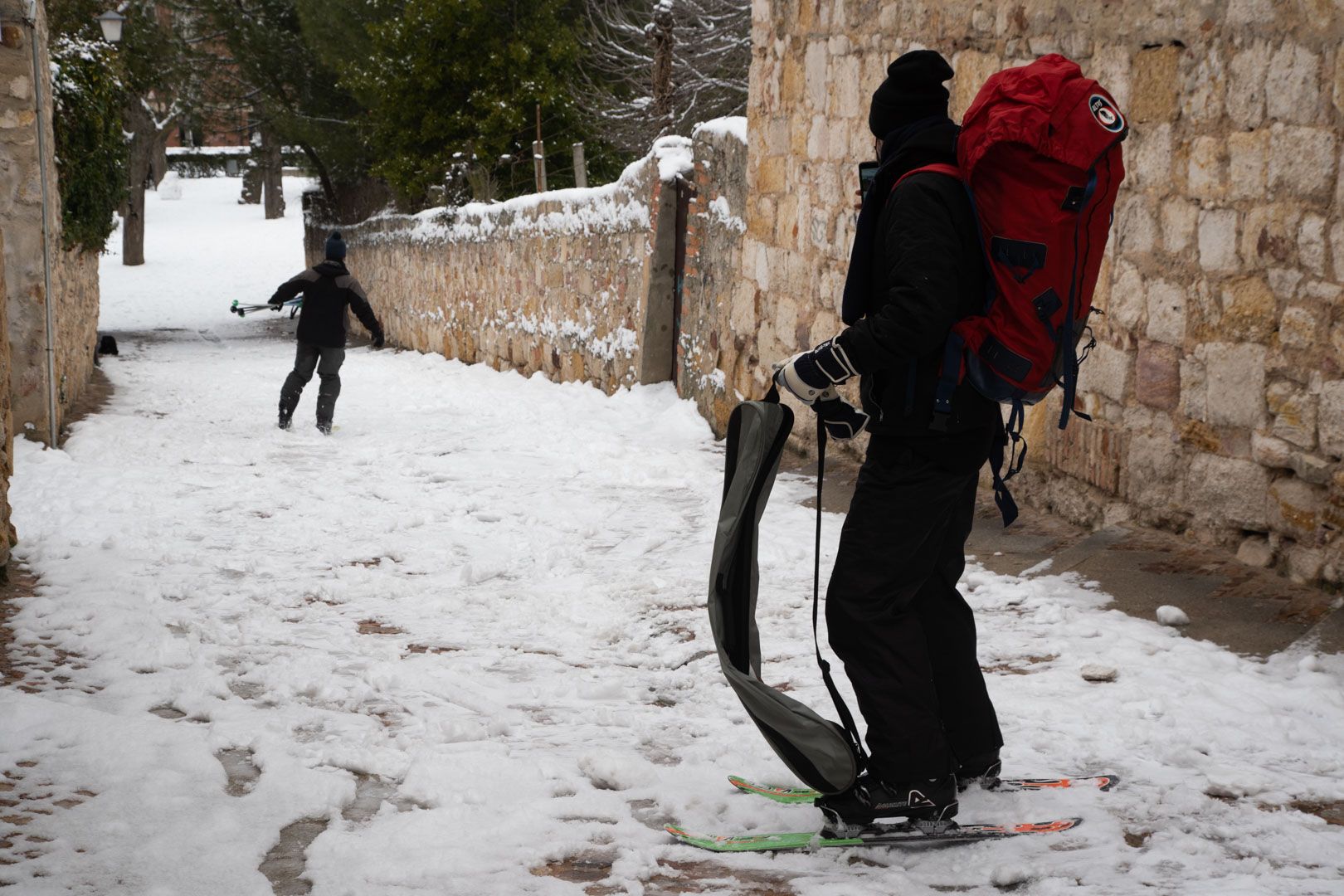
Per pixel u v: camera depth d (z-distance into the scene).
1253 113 4.88
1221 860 2.65
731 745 3.55
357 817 3.07
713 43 20.20
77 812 3.02
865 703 2.82
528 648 4.75
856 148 8.14
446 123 23.03
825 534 6.54
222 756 3.49
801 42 8.98
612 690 4.15
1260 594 4.64
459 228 18.50
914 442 2.77
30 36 8.88
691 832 2.97
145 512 7.18
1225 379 5.09
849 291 2.84
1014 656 4.30
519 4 22.95
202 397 13.71
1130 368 5.77
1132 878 2.57
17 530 6.46
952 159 2.77
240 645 4.65
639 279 12.14
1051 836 2.80
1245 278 4.96
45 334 9.16
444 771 3.30
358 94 23.94
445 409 13.02
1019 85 2.62
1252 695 3.74
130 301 35.44
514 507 7.57
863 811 2.82
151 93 40.41
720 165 10.65
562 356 14.49
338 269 10.89
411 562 6.18
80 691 4.07
